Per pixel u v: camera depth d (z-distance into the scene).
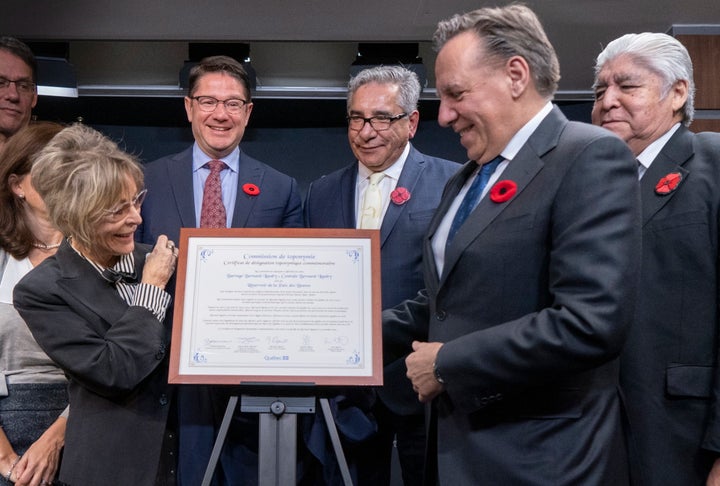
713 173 1.78
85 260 1.72
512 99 1.47
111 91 4.44
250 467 1.87
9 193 1.92
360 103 2.41
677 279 1.77
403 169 2.43
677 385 1.74
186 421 1.80
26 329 1.87
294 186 2.56
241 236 1.71
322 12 3.68
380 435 2.26
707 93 3.82
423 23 3.81
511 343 1.34
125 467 1.66
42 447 1.79
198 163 2.51
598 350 1.30
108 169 1.64
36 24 3.83
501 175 1.46
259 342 1.66
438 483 1.50
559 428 1.38
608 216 1.34
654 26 3.83
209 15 3.71
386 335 1.80
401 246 2.30
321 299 1.68
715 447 1.65
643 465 1.76
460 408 1.41
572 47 4.05
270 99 4.48
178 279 1.69
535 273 1.40
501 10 1.50
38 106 4.54
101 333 1.68
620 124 1.90
